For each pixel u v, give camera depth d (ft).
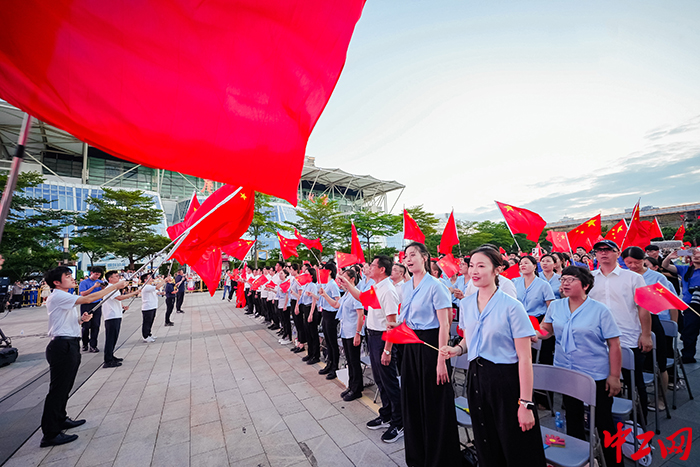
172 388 15.85
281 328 29.09
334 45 5.12
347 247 93.81
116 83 3.84
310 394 14.40
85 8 3.69
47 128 106.32
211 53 4.32
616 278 11.07
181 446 10.68
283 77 4.80
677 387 13.47
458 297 14.87
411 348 8.93
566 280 9.11
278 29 4.68
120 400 14.53
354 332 13.61
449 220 16.24
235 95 4.49
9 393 16.01
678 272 18.71
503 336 6.78
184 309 46.42
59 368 11.31
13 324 38.45
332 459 9.63
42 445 10.84
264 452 10.15
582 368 8.68
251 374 17.47
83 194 109.60
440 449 8.03
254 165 4.69
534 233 15.07
